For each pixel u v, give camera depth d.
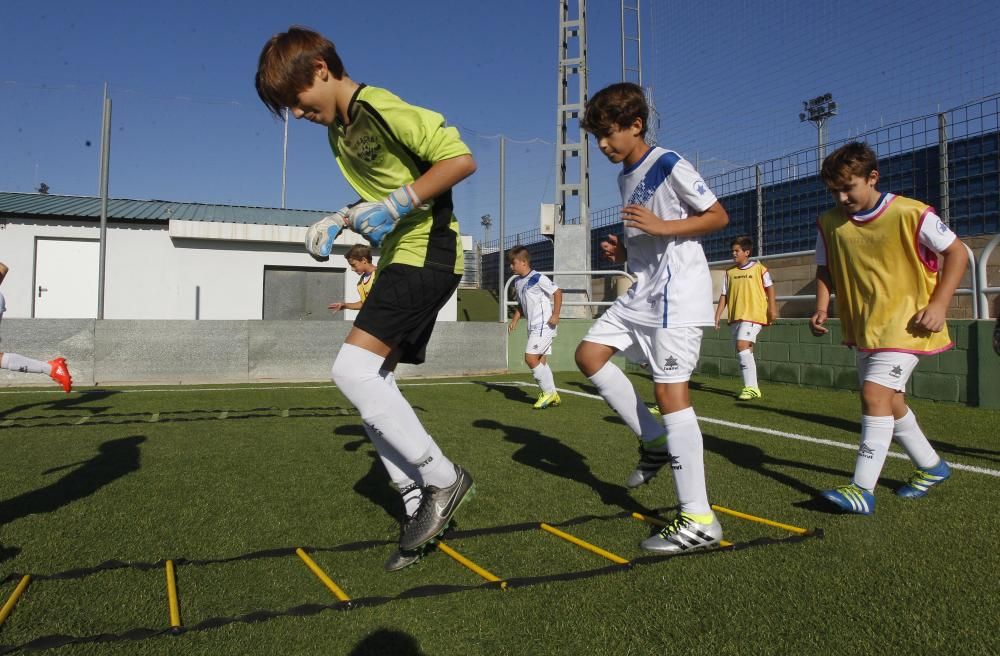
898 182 8.34
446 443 4.29
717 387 7.98
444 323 10.10
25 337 8.42
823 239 3.14
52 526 2.52
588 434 4.66
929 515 2.64
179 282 14.28
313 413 5.76
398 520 2.62
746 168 10.62
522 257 6.35
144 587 1.93
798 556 2.16
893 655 1.51
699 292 2.44
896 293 2.78
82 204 14.80
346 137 2.22
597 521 2.59
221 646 1.57
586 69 13.62
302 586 1.96
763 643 1.58
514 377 9.81
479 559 2.18
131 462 3.69
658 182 2.48
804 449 4.04
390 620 1.71
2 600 1.82
